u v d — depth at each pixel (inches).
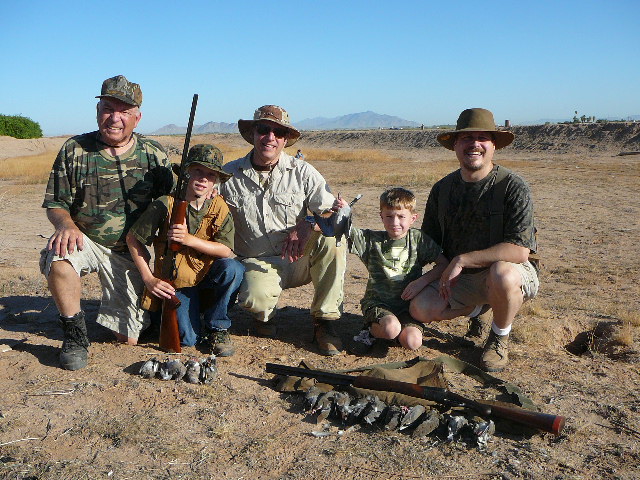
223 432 141.0
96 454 131.0
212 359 171.2
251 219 198.7
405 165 1370.6
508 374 181.8
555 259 366.6
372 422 144.9
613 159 1501.0
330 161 1574.8
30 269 307.9
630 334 212.5
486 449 136.3
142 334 199.8
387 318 190.5
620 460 133.2
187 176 183.9
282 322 226.8
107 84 178.2
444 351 200.7
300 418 149.3
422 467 128.5
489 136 185.2
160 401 155.4
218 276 184.4
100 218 183.5
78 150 181.5
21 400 153.6
